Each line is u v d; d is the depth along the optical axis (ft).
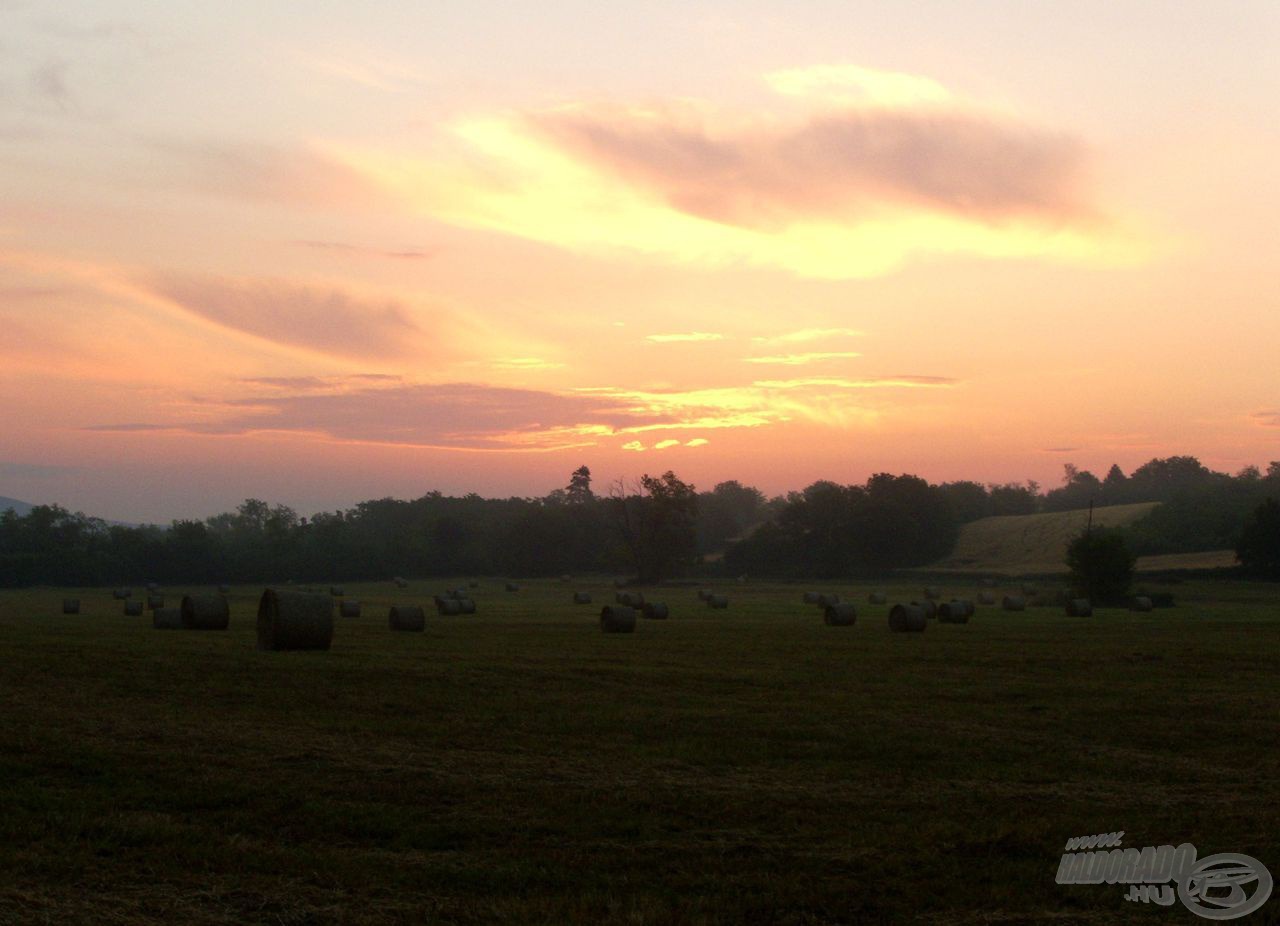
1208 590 272.31
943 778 44.50
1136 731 56.70
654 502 434.30
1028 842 34.30
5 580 412.98
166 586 428.15
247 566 452.35
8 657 85.56
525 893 29.55
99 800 37.96
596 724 56.39
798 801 39.88
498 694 67.82
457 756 47.55
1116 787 43.34
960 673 83.97
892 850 33.58
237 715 57.67
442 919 27.40
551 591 355.15
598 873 31.17
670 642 116.67
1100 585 235.40
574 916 27.27
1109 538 237.86
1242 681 79.56
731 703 65.26
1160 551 408.26
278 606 97.19
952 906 28.91
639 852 33.30
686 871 31.42
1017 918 28.12
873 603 257.75
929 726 57.41
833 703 65.82
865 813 38.40
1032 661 94.27
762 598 291.58
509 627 150.30
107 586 426.10
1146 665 91.56
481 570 493.77
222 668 79.46
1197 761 48.96
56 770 42.60
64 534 474.49
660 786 41.98
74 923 26.30
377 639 118.21
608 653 99.81
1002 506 644.27
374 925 26.81
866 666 88.74
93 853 31.71
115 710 58.44
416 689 69.46
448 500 648.38
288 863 31.32
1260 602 243.19
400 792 40.04
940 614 170.30
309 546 486.79
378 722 56.13
